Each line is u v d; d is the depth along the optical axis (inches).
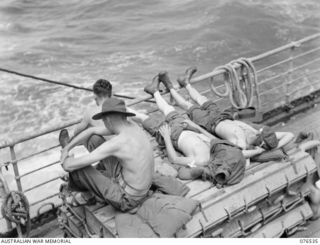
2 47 1095.0
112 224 194.9
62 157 193.9
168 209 190.7
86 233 212.1
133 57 1031.0
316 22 1166.3
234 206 204.8
